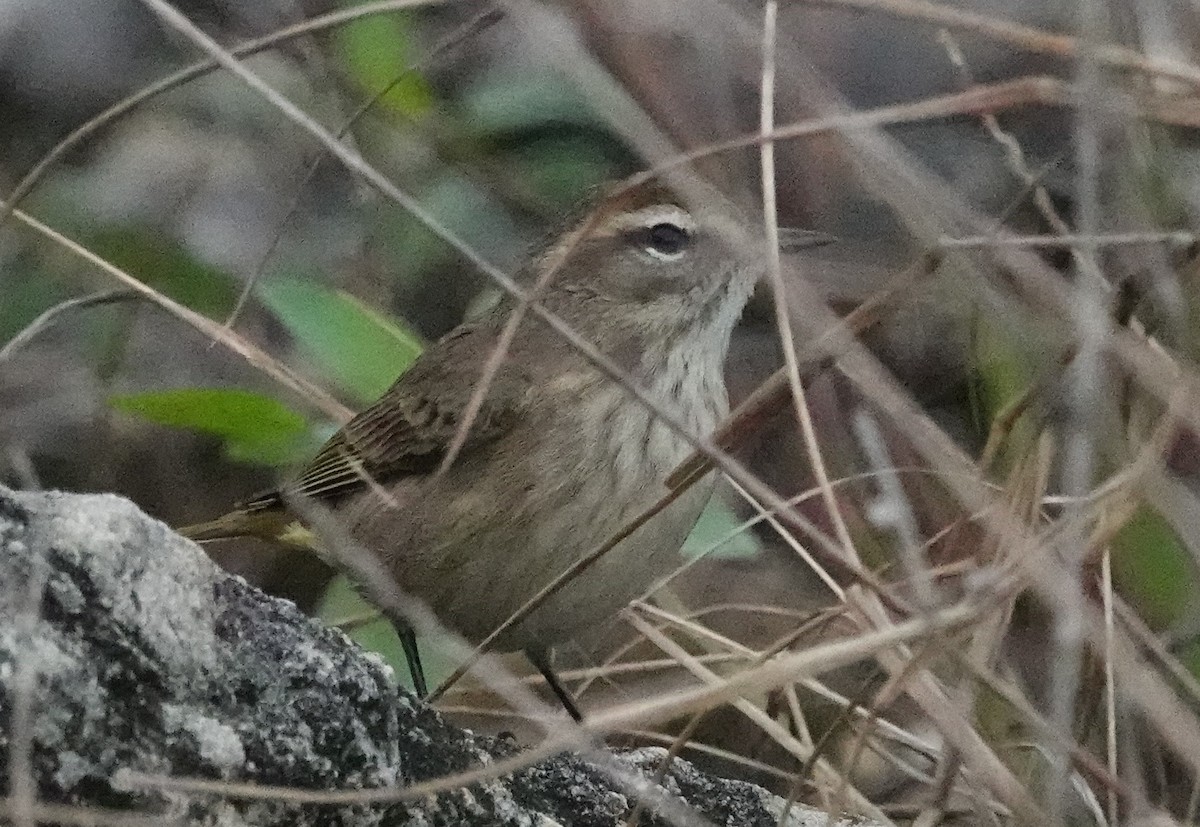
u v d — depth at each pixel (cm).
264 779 600
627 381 621
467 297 1197
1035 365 753
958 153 1005
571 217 966
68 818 514
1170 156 686
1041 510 732
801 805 788
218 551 1180
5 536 584
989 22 611
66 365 1206
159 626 596
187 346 1200
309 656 627
